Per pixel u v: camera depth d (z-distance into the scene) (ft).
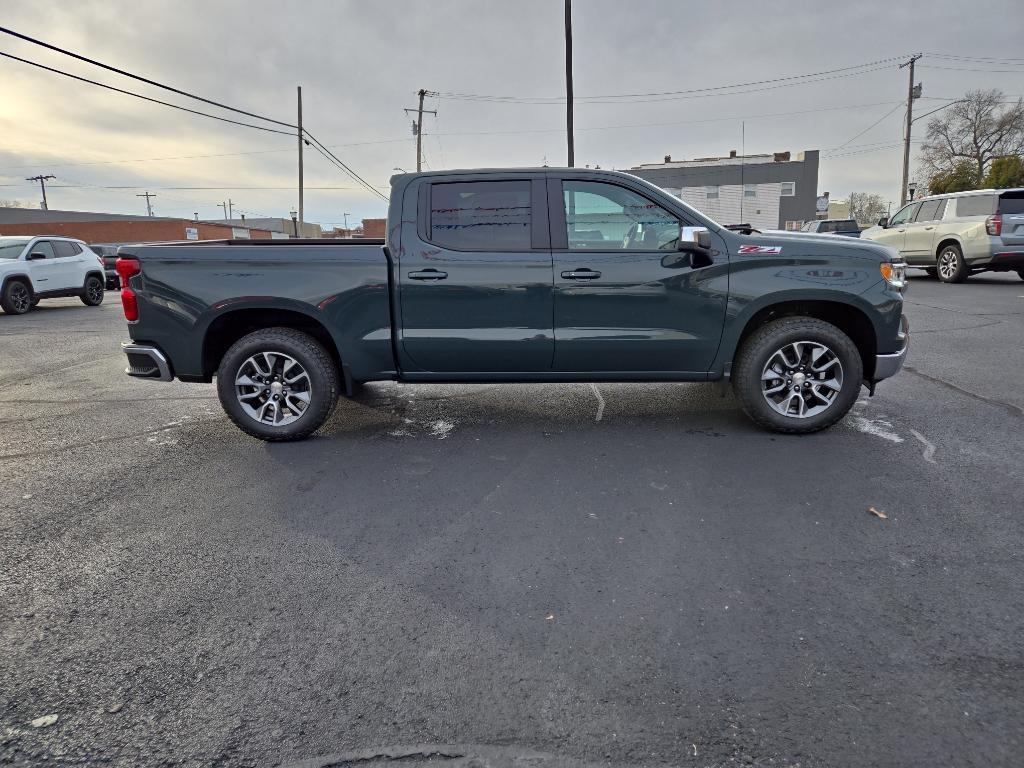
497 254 14.06
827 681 6.71
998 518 10.27
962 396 17.54
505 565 9.25
